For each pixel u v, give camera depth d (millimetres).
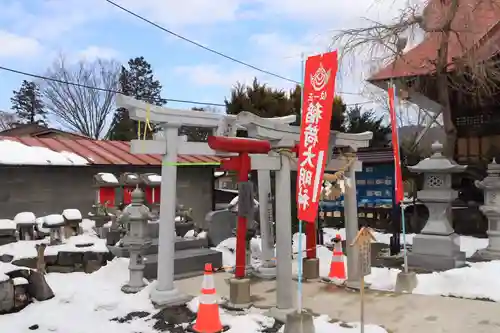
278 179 6281
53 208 12078
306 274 8375
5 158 11422
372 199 15336
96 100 32906
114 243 9516
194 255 9195
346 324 5715
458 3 11898
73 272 8523
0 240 9344
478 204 13664
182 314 6258
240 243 6848
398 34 12484
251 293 7520
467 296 7016
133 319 6137
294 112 16734
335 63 5121
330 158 7309
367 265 4957
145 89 38875
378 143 19453
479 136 14055
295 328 5000
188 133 20781
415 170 9719
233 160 7047
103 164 12758
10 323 5941
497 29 12352
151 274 8344
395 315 6141
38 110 42875
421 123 16500
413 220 14242
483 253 9742
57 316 6188
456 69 12539
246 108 16250
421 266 9352
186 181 15070
